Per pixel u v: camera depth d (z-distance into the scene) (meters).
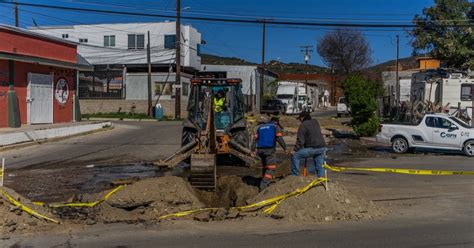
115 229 7.75
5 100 20.48
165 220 8.30
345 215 8.36
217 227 7.84
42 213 8.32
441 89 29.81
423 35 37.41
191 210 8.89
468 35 35.59
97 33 50.38
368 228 7.72
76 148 18.72
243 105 14.83
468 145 18.47
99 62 49.25
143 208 8.97
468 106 29.20
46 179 12.45
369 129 25.86
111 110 43.34
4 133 18.17
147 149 18.56
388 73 71.81
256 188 10.99
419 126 19.33
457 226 7.82
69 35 51.19
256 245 6.83
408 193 10.56
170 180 9.59
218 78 14.85
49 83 23.72
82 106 43.66
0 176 10.79
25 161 15.67
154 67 48.44
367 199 9.89
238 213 8.64
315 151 10.94
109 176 12.95
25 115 21.98
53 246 6.82
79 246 6.82
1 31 20.02
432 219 8.30
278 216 8.38
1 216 7.82
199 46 52.59
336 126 34.06
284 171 13.38
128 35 49.34
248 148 14.75
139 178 12.36
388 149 21.12
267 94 61.91
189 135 14.84
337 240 7.05
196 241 7.06
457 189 11.05
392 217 8.46
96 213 8.69
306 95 61.22
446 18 36.94
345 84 26.73
